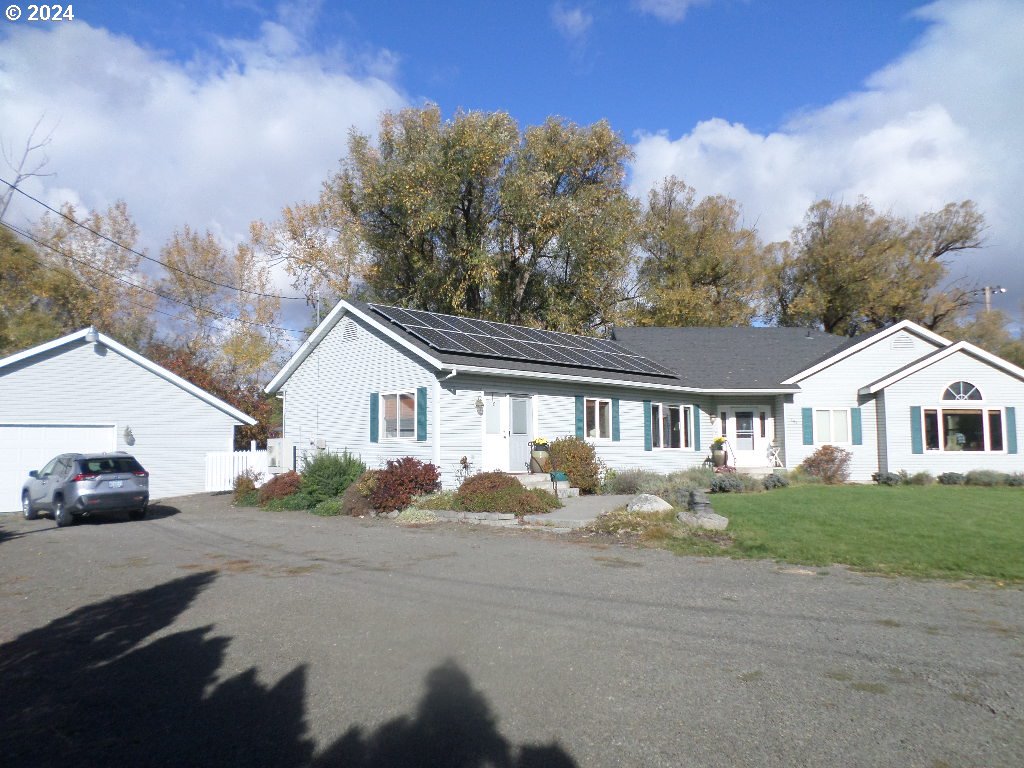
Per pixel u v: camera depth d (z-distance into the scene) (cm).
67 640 715
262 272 3962
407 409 1906
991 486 2183
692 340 2941
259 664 622
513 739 467
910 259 4000
